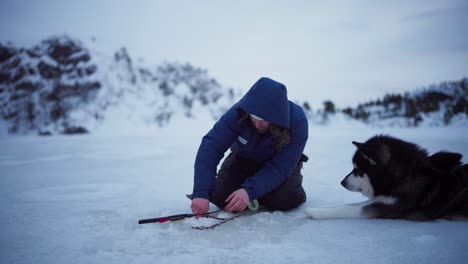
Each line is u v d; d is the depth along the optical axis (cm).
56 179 385
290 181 222
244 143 214
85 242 171
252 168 227
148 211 231
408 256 147
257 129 205
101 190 314
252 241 169
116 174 418
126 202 262
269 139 207
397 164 204
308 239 171
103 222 207
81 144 1058
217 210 227
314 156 590
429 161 206
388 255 148
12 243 171
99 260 147
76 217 219
